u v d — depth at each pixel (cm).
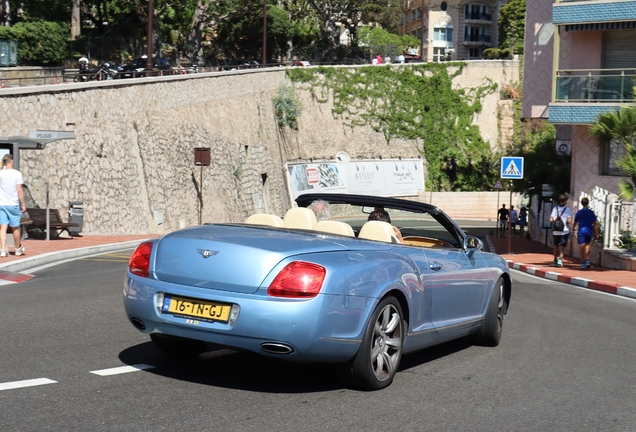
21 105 2359
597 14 2486
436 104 6494
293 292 542
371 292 577
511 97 6562
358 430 491
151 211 3219
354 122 6147
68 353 681
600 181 2570
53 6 5181
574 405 584
